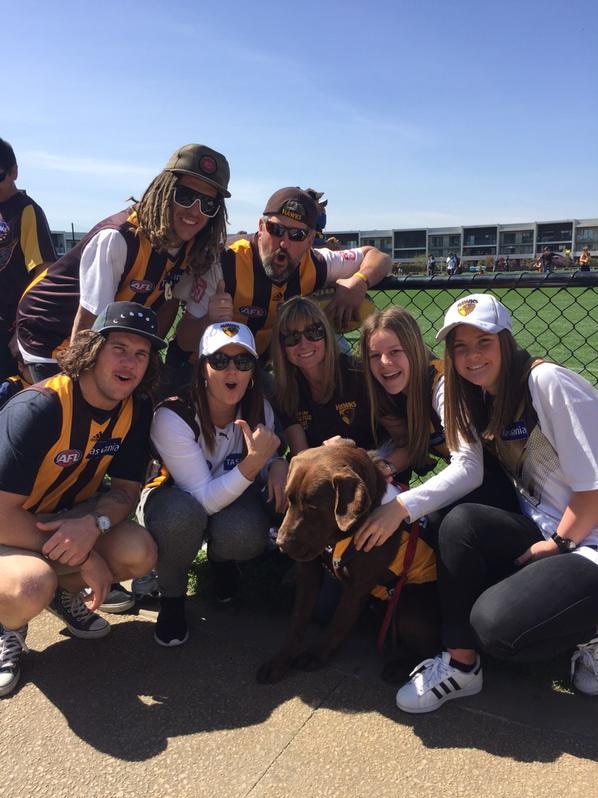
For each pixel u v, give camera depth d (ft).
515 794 4.29
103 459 5.75
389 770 4.54
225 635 6.29
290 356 6.50
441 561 5.25
